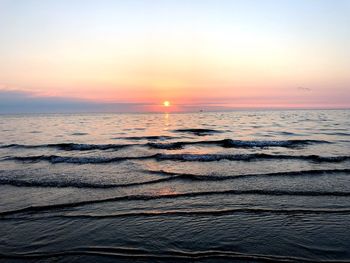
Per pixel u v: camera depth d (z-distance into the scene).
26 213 6.43
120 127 38.03
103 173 10.51
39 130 32.44
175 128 35.50
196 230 5.52
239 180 9.23
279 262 4.38
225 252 4.70
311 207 6.67
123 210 6.59
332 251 4.69
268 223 5.80
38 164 12.40
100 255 4.62
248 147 17.89
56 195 7.75
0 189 8.36
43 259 4.51
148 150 16.97
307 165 11.73
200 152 15.99
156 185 8.75
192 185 8.72
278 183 8.80
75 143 19.88
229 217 6.12
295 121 51.12
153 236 5.28
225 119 63.28
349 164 11.78
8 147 18.30
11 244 4.98
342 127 34.53
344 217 6.05
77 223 5.86
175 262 4.41
